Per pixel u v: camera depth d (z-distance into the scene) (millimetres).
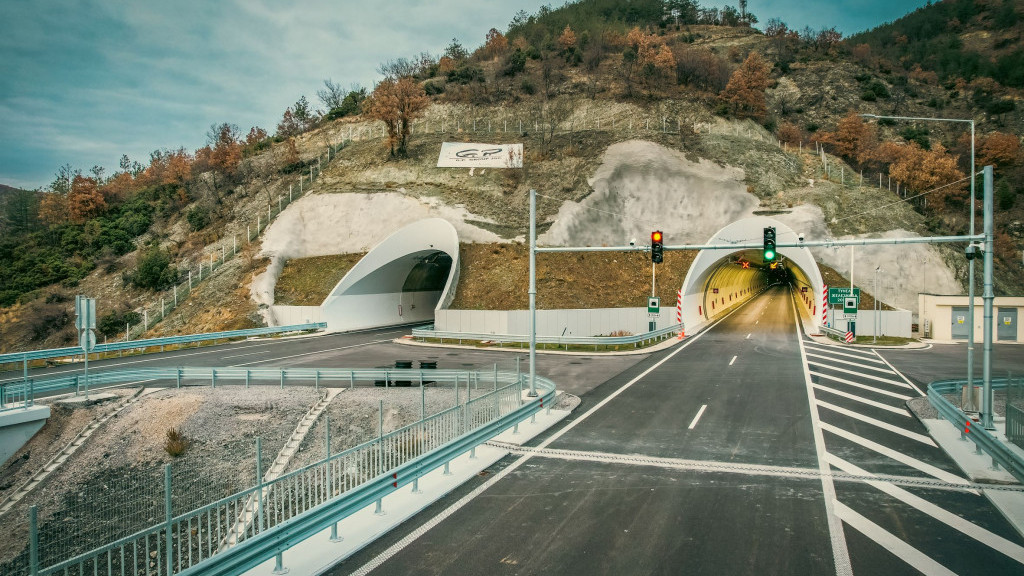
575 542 8594
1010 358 31203
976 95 96312
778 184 56844
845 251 47750
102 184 90750
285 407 22078
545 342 35312
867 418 16812
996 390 21172
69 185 90625
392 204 57031
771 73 109875
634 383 23141
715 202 55219
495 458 13180
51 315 49562
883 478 11578
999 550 8234
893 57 126938
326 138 76938
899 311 41375
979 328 39594
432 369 24828
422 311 58156
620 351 33812
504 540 8703
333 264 53219
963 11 144375
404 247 49625
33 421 20094
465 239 52094
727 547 8344
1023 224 65812
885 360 29516
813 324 46656
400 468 10266
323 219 57531
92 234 66438
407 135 69188
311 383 25000
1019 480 10758
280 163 70375
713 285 56719
